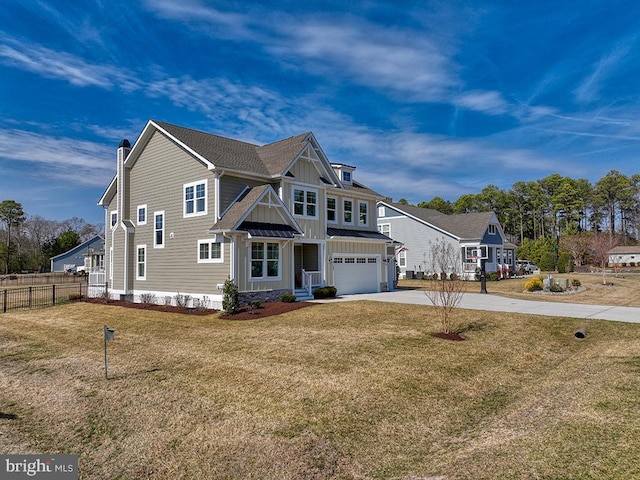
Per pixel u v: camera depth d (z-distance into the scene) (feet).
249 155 71.82
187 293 64.23
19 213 236.63
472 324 45.11
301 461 17.54
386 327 43.50
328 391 25.70
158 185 70.95
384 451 18.22
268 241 62.08
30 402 26.37
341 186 78.07
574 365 31.37
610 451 15.56
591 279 109.19
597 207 265.95
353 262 80.07
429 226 129.18
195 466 17.61
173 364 33.19
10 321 58.90
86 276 174.91
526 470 14.60
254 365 31.63
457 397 24.80
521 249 184.75
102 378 30.42
